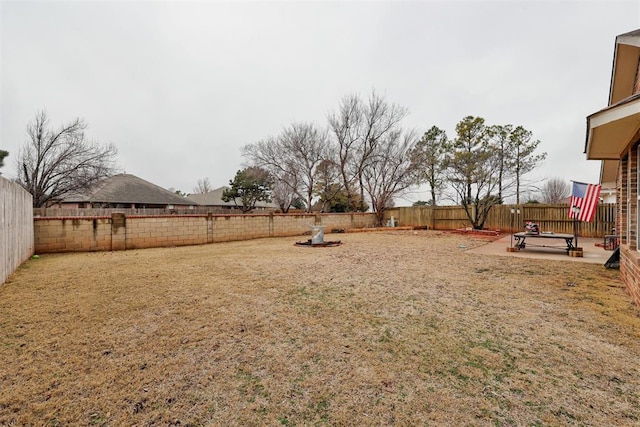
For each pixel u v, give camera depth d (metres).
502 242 11.83
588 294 4.41
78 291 4.44
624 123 3.98
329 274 5.73
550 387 2.09
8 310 3.59
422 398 1.96
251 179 30.50
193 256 8.06
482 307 3.83
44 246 8.49
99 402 1.92
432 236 14.54
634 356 2.53
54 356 2.51
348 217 18.47
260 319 3.38
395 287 4.80
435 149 21.20
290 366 2.38
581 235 13.72
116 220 9.58
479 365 2.39
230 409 1.86
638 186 4.47
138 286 4.74
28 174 20.36
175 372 2.28
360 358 2.50
